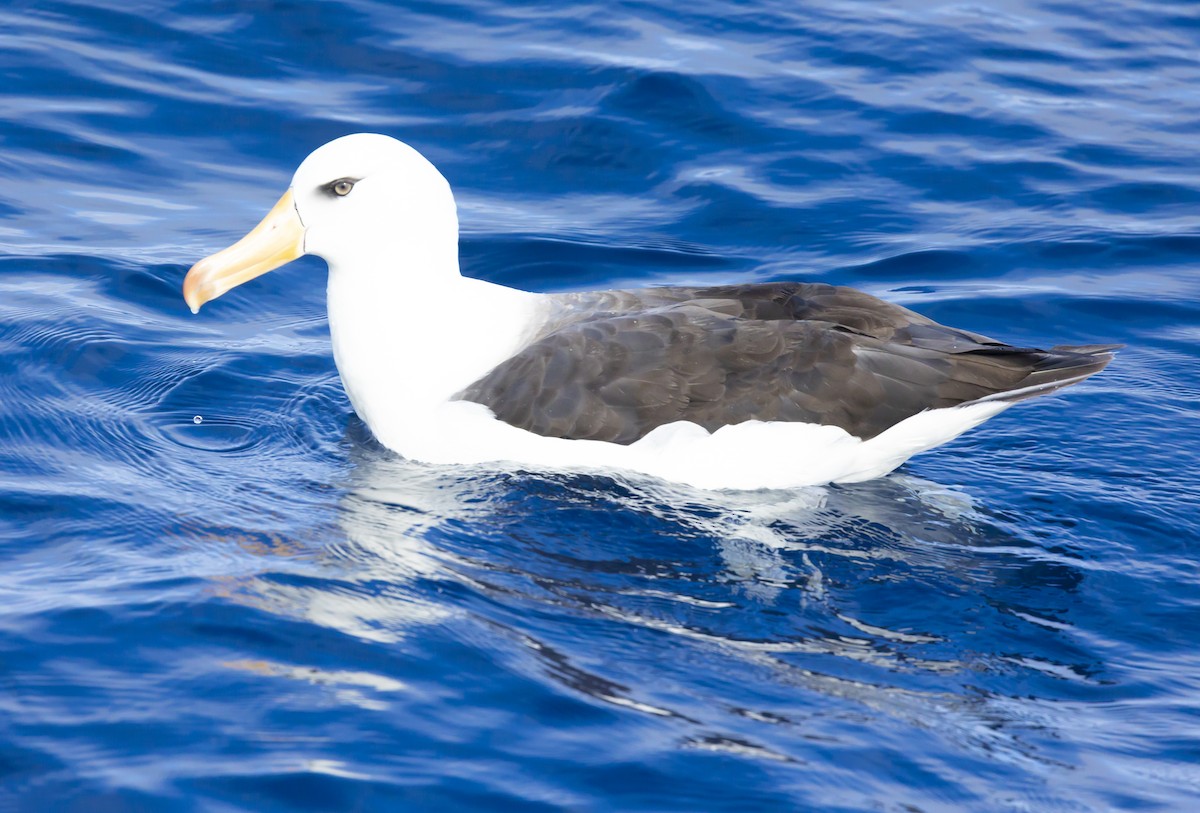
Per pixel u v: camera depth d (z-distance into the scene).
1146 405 14.29
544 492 12.33
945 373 12.34
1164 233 17.30
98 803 8.37
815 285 13.11
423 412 12.83
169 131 18.55
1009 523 12.36
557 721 9.31
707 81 19.86
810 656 10.34
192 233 16.73
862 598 11.20
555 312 13.15
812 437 12.29
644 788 8.72
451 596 10.72
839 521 12.29
